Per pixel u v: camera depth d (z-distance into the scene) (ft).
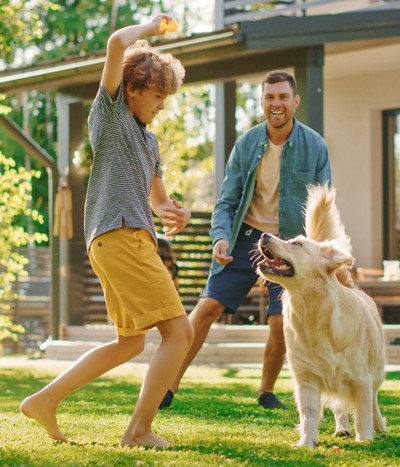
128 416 20.02
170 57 15.14
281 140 22.30
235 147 22.79
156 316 14.48
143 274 14.44
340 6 46.80
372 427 16.44
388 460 13.57
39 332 62.13
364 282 38.60
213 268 22.61
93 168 14.85
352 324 16.20
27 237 39.01
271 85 21.97
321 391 16.53
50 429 15.24
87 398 24.90
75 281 42.57
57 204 41.96
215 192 39.40
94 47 96.84
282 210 22.06
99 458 12.84
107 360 15.24
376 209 46.44
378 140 46.50
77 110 42.11
